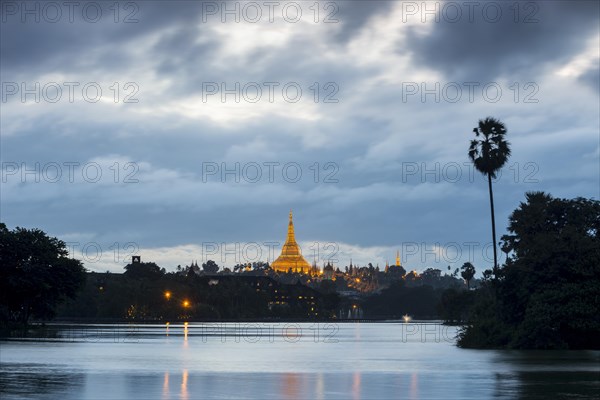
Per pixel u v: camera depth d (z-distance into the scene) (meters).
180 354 105.88
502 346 130.88
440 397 57.16
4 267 196.12
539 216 144.62
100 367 81.00
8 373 73.25
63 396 56.12
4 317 194.38
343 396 57.44
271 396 57.00
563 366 86.38
